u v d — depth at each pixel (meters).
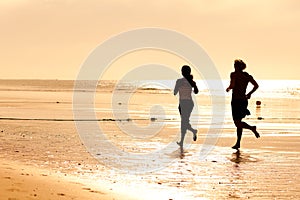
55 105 30.78
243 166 9.37
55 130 15.59
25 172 7.66
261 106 37.75
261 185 7.60
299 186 7.56
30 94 52.41
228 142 13.33
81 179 7.63
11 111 24.12
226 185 7.58
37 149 11.23
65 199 5.81
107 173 8.46
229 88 12.09
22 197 5.62
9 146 11.66
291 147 12.28
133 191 6.90
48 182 6.88
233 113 12.07
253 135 15.26
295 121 21.31
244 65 12.11
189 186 7.48
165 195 6.76
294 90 107.75
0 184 6.25
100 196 6.26
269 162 9.83
